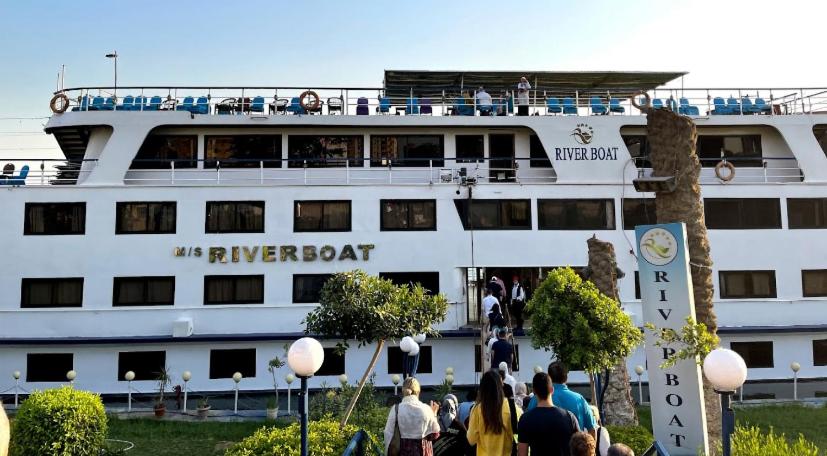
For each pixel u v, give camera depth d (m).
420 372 20.59
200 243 20.36
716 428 12.51
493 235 21.05
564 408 7.47
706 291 12.45
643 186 12.69
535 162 22.47
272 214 20.67
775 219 22.00
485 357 18.81
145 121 20.67
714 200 21.95
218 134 21.70
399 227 20.94
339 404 15.50
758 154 23.22
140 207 20.34
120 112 20.62
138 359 19.97
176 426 16.73
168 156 21.56
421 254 20.86
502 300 20.08
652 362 10.35
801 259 21.88
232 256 20.39
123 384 19.80
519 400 11.02
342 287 11.45
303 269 20.56
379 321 11.23
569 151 21.61
